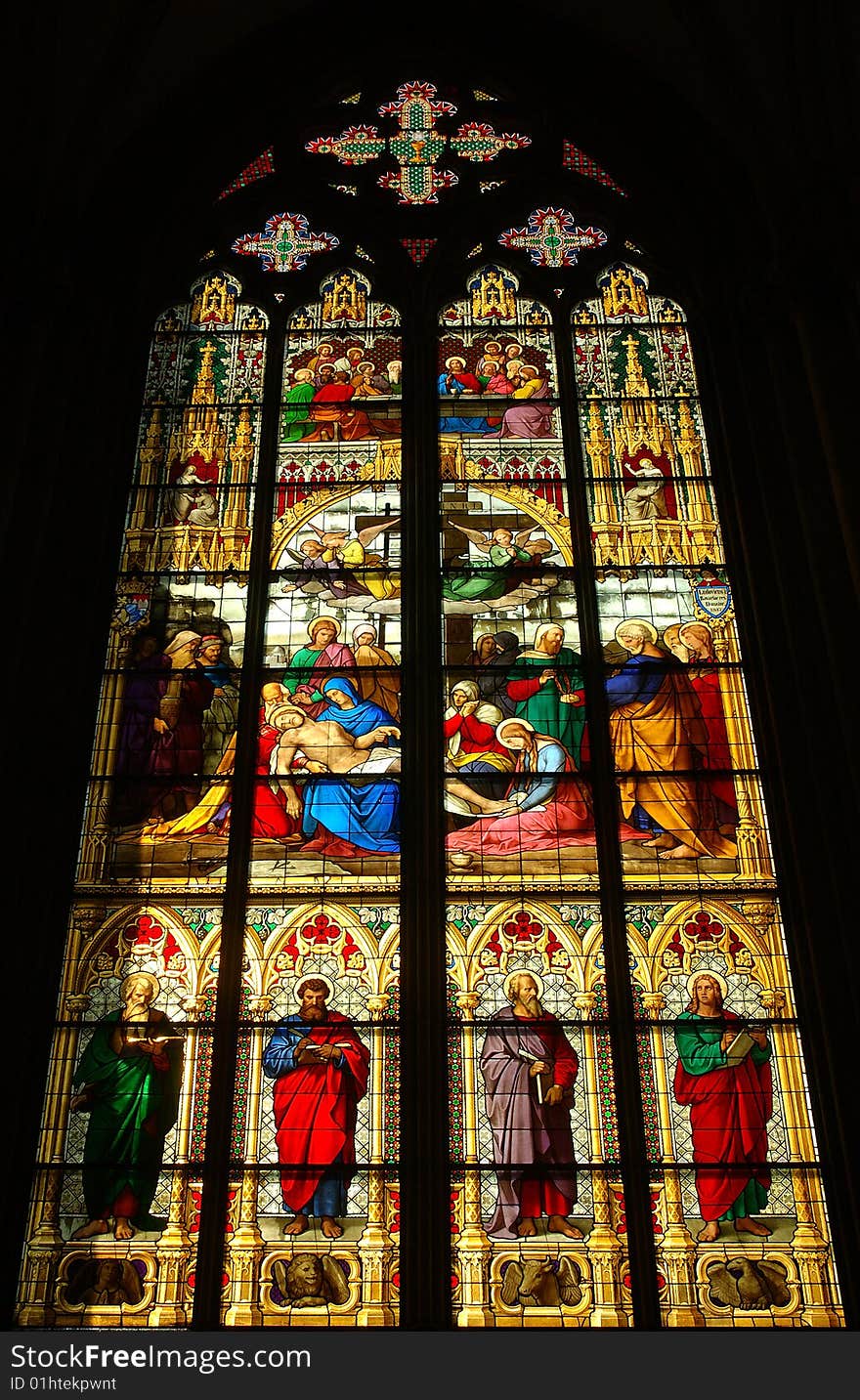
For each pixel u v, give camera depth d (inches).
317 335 479.2
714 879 369.1
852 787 358.9
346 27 526.9
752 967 357.1
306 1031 350.6
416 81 538.9
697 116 498.0
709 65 465.1
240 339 478.9
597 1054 346.9
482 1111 339.3
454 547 427.2
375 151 519.8
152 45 470.3
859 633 372.8
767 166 445.7
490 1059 346.0
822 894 352.2
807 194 430.9
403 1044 346.0
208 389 465.7
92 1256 321.7
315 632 412.8
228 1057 345.7
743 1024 349.7
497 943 361.7
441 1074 341.1
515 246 496.7
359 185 510.9
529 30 526.3
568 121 516.1
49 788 367.2
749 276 452.8
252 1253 322.3
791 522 402.3
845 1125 324.5
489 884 369.4
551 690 400.2
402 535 430.3
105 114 452.1
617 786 383.6
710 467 442.0
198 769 388.2
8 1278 316.2
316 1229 325.7
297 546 430.0
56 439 407.5
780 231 434.3
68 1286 318.7
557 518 433.4
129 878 370.6
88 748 386.6
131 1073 344.5
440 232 499.2
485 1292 318.0
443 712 395.5
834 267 422.6
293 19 522.6
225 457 449.1
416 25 529.0
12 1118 328.8
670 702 396.8
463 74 532.7
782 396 419.2
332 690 401.4
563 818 379.6
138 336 464.8
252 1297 317.4
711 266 474.3
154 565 425.1
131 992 355.6
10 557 381.1
